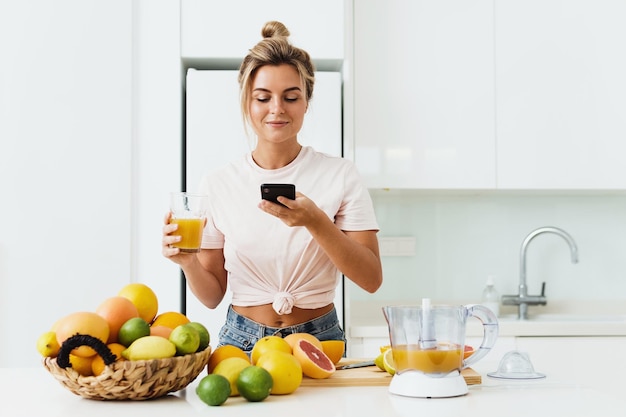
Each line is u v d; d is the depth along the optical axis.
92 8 2.73
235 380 1.19
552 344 2.78
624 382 2.78
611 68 3.04
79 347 1.15
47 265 2.67
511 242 3.35
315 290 1.77
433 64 2.98
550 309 3.34
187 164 2.70
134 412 1.10
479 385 1.31
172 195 1.43
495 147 2.99
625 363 2.79
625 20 3.05
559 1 3.04
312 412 1.09
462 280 3.32
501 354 2.76
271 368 1.22
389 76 2.97
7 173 2.68
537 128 3.00
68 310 2.67
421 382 1.20
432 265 3.32
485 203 3.35
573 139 3.01
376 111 2.96
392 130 2.96
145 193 2.72
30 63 2.71
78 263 2.68
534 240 3.36
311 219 1.49
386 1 2.99
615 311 3.34
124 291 1.31
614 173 3.02
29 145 2.69
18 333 2.65
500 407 1.12
